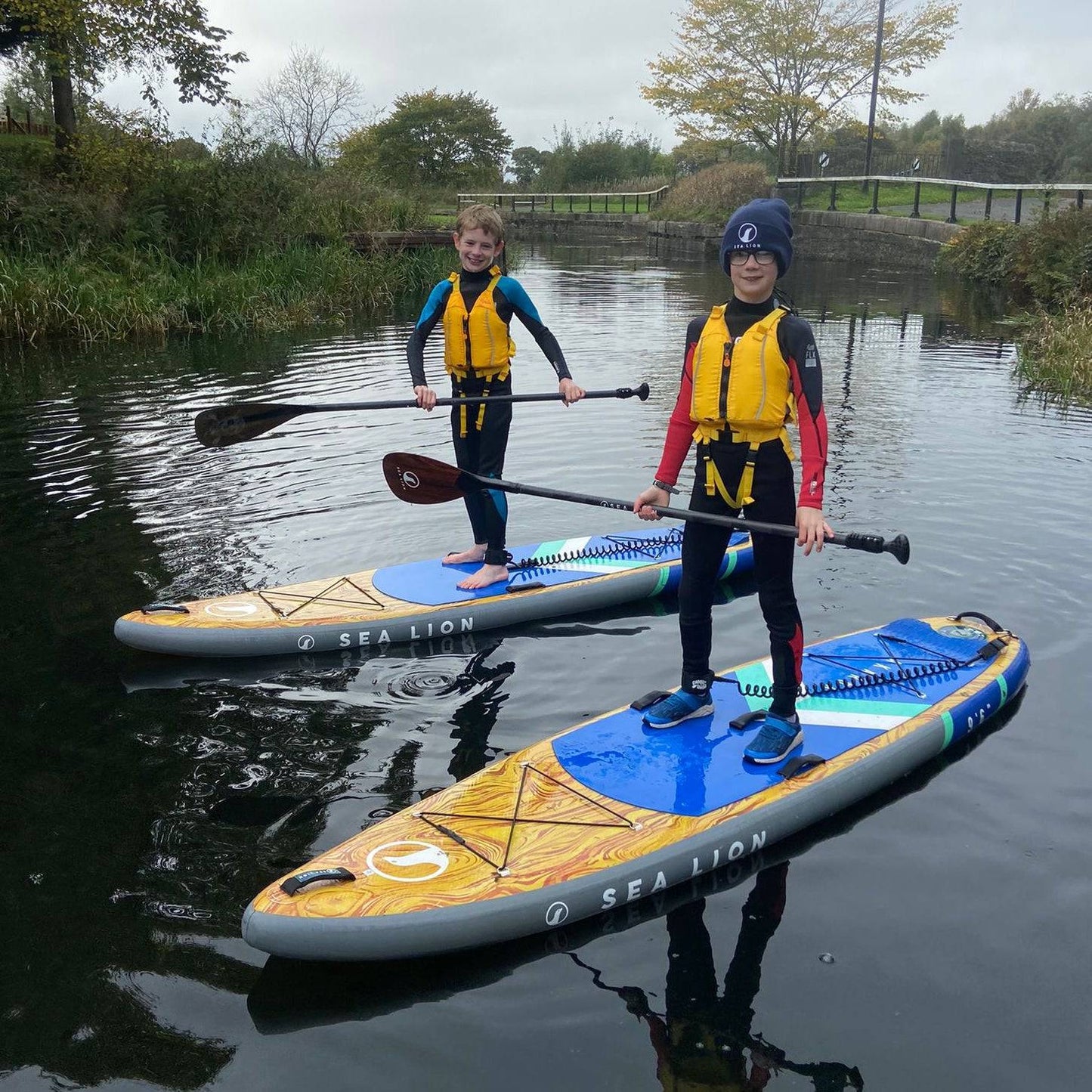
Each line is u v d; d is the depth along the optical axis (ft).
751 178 96.63
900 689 12.62
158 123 60.85
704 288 61.26
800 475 21.62
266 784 11.28
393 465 13.73
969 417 27.17
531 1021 8.13
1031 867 9.87
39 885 9.58
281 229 57.11
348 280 52.65
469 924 8.82
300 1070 7.65
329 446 24.82
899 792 11.19
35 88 85.56
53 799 10.98
